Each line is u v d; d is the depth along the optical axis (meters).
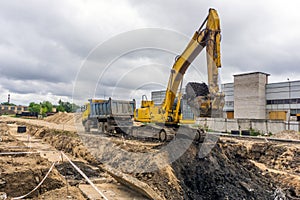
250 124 32.66
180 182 10.38
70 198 7.68
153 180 9.66
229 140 21.81
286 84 37.94
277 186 13.21
